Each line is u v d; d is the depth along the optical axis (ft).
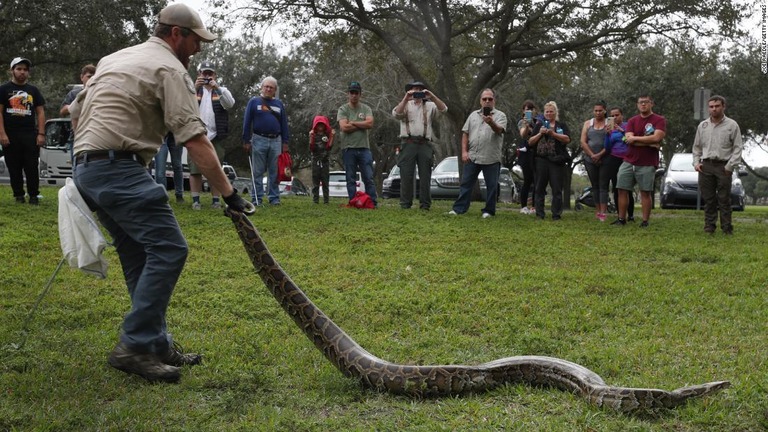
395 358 18.66
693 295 25.88
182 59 17.07
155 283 15.97
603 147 51.11
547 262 32.71
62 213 15.64
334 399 15.34
